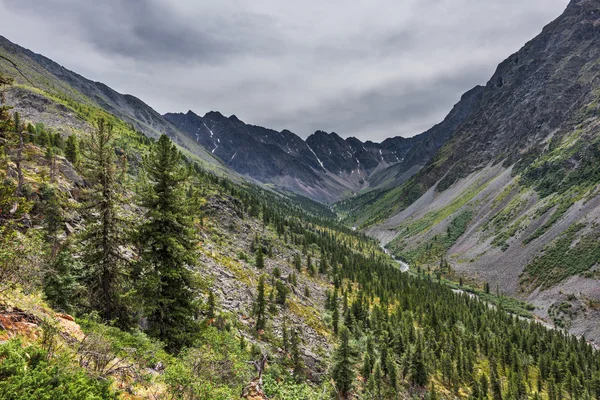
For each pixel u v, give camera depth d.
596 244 143.12
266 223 154.00
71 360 10.25
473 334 99.75
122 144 123.81
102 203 21.16
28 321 11.97
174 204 21.94
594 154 194.12
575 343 100.06
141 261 21.41
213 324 37.09
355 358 54.75
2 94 15.38
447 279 191.00
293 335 45.47
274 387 16.64
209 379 13.89
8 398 7.25
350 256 169.00
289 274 94.38
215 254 76.06
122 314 22.14
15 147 16.12
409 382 66.31
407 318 97.88
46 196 29.06
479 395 68.00
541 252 165.00
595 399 75.31
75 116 172.50
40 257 16.45
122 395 10.80
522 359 91.00
